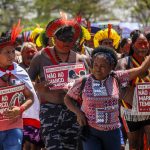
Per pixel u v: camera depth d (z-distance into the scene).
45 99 10.24
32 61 10.34
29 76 10.32
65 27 10.05
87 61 10.42
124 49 14.59
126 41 14.58
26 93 9.34
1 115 9.02
